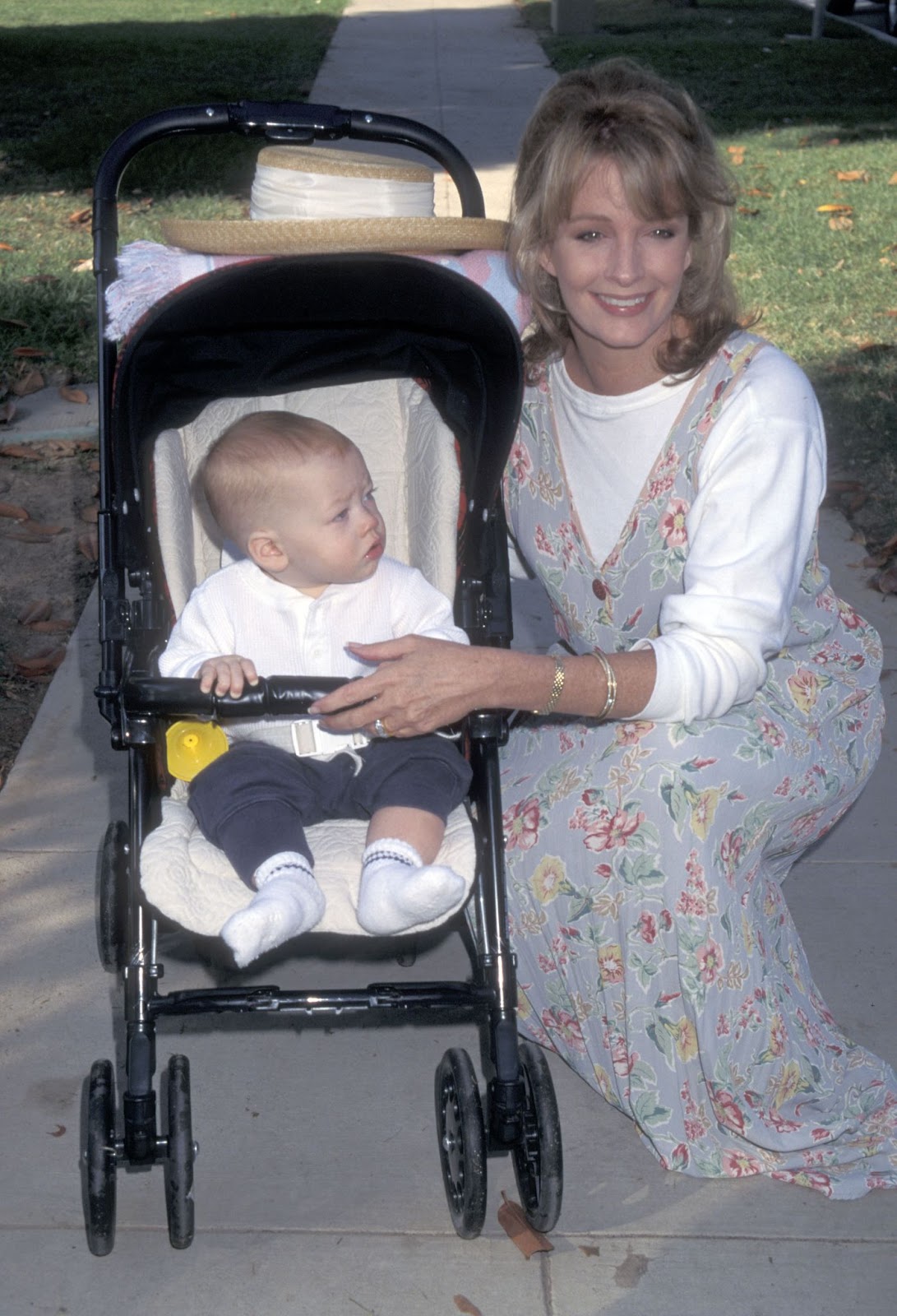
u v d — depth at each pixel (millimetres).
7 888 3537
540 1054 2504
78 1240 2613
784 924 2857
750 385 2559
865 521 5289
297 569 2686
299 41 15328
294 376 2850
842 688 2840
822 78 13094
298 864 2373
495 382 2602
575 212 2457
